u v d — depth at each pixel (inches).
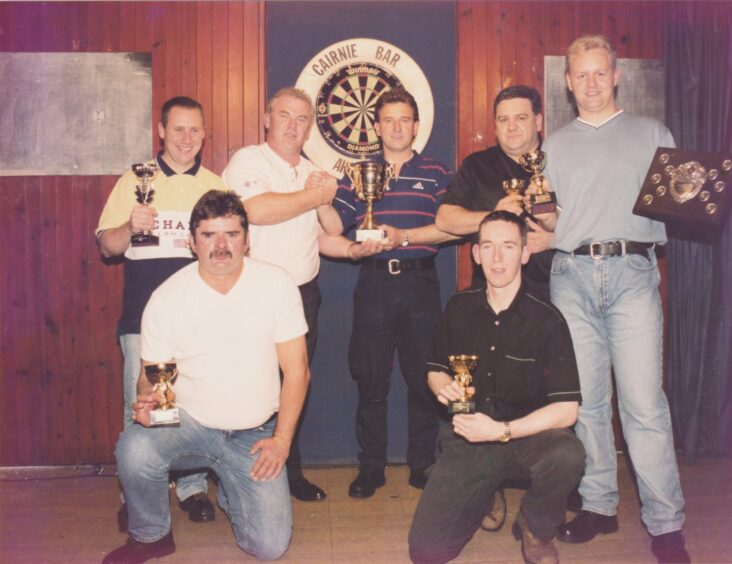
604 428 115.0
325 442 154.3
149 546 107.1
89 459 153.3
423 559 103.0
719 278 154.5
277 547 106.7
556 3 153.2
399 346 138.6
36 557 110.3
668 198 102.1
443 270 154.3
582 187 110.5
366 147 150.8
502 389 104.5
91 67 148.3
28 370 151.8
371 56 150.1
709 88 152.8
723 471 148.3
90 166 149.3
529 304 104.3
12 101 147.9
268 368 106.7
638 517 123.8
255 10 149.2
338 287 152.7
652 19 154.4
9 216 149.5
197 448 106.6
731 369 155.9
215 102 149.6
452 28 151.5
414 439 139.9
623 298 109.3
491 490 104.2
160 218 121.6
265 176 128.3
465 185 130.5
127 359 121.2
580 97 110.6
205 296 103.8
